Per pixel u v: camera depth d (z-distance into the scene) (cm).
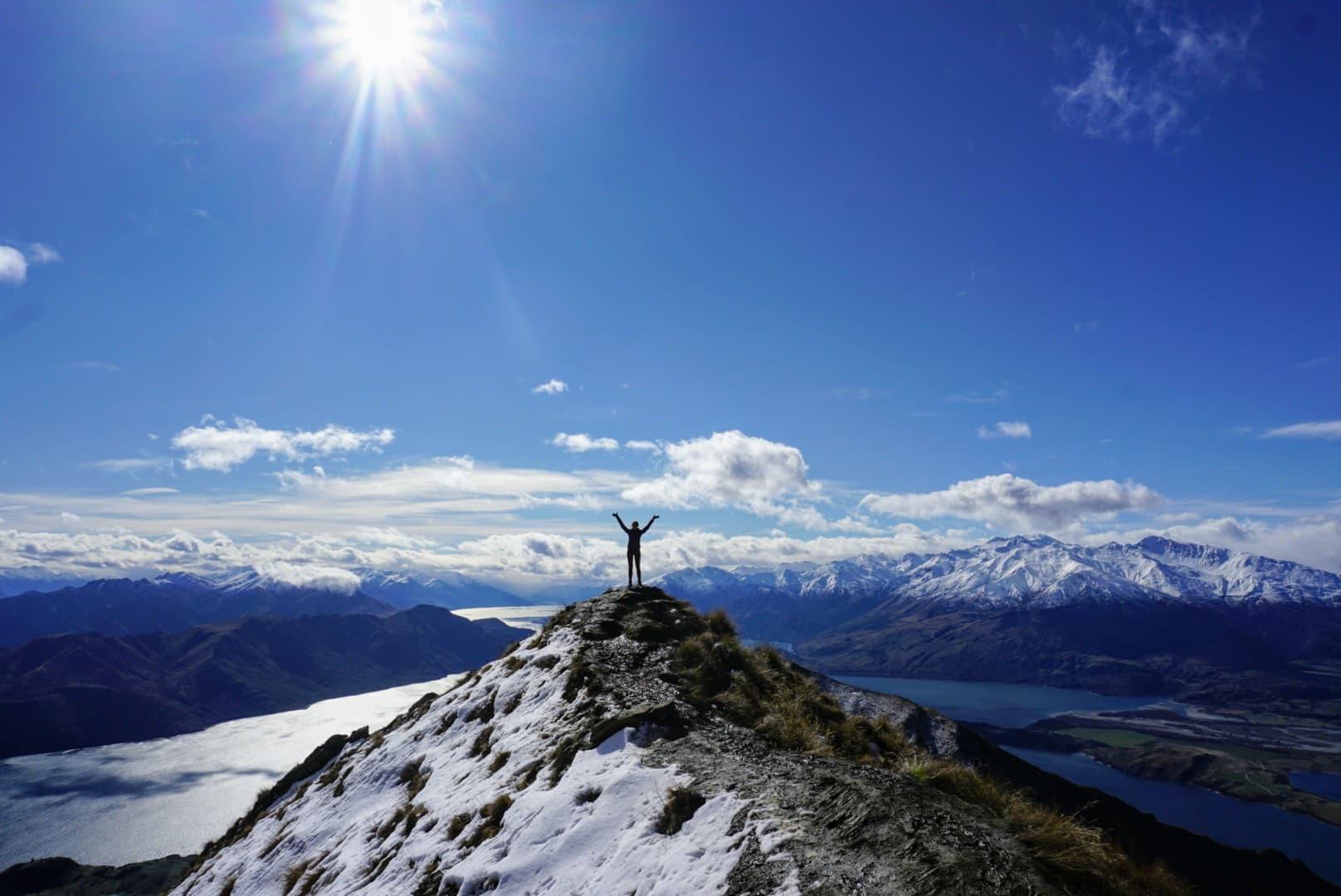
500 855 1446
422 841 1795
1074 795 2405
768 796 1220
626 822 1309
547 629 3434
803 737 1698
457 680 3806
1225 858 2011
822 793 1193
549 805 1516
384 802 2472
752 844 1071
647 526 3922
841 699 3028
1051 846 990
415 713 3556
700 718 1827
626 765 1544
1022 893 857
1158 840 2109
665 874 1085
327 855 2275
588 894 1152
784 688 2439
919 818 1055
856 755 1759
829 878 928
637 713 1786
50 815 19938
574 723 2023
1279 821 17938
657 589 3812
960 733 2847
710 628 3216
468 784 2053
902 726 2886
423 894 1528
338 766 3325
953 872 902
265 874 2506
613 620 3244
